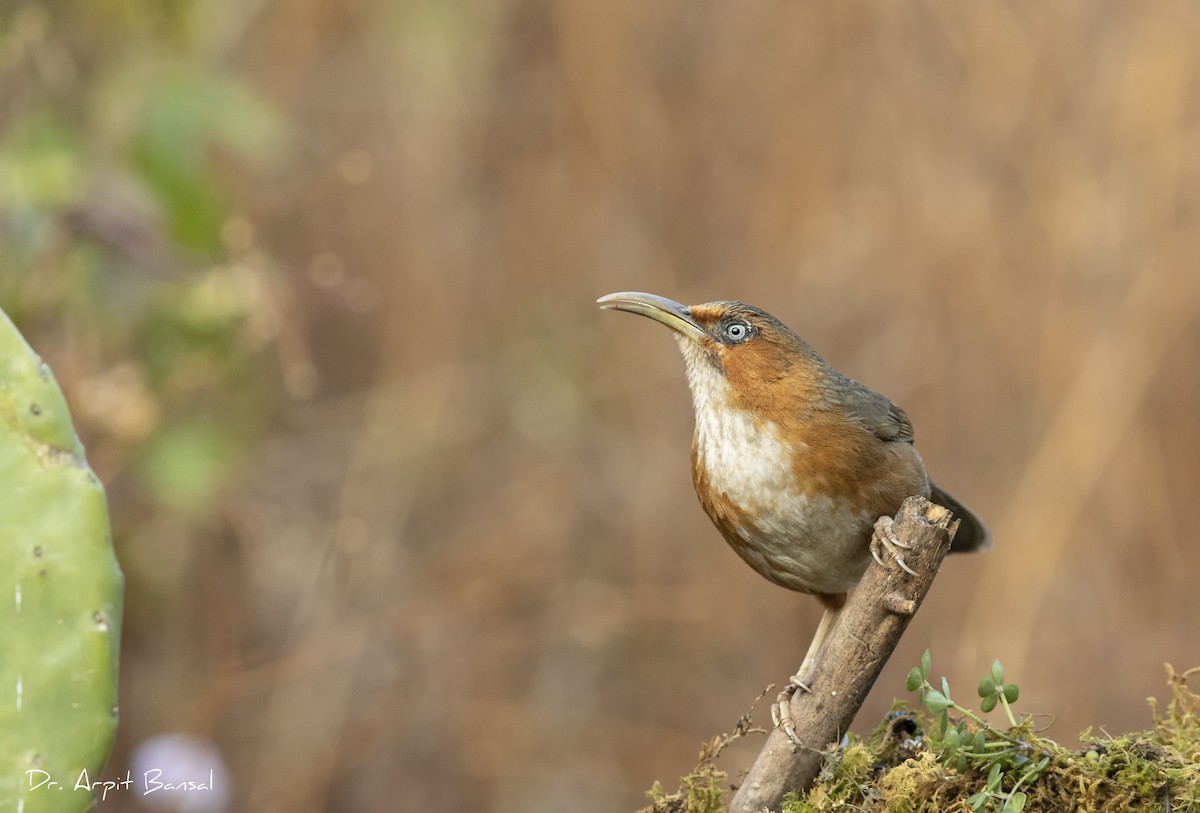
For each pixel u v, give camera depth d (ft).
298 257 46.37
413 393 46.29
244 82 39.81
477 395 47.47
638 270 48.67
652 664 43.83
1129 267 45.68
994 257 46.09
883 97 47.93
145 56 36.58
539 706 43.52
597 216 49.14
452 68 47.93
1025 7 47.44
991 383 45.68
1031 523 43.32
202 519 39.55
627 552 45.52
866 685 18.62
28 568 16.69
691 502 45.93
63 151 34.55
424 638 42.93
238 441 40.83
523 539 45.09
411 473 45.62
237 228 35.86
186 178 34.88
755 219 48.44
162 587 40.32
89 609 16.74
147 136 34.78
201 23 37.99
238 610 41.39
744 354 23.45
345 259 46.91
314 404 46.14
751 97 49.14
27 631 16.63
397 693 42.68
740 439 23.43
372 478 45.14
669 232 49.14
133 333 36.32
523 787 42.63
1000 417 45.55
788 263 47.75
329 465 45.52
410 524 45.55
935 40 48.08
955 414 45.83
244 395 42.68
